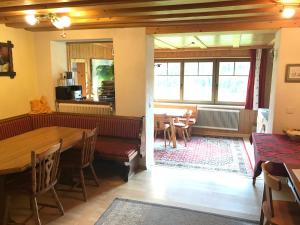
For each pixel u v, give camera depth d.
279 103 3.38
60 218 2.67
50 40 4.32
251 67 6.25
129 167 3.62
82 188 3.05
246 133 6.49
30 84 4.42
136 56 3.88
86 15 3.08
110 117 4.01
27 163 2.26
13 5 2.69
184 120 6.02
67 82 4.64
